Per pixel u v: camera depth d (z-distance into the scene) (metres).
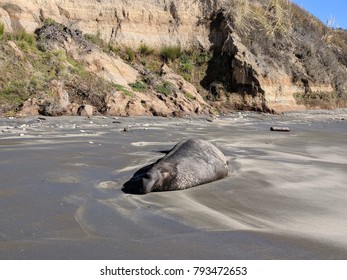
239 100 20.62
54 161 7.04
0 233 3.79
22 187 5.29
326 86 24.83
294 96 22.80
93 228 4.03
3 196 4.86
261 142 11.11
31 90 14.11
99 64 17.05
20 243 3.57
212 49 22.17
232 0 23.44
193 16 22.52
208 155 6.43
